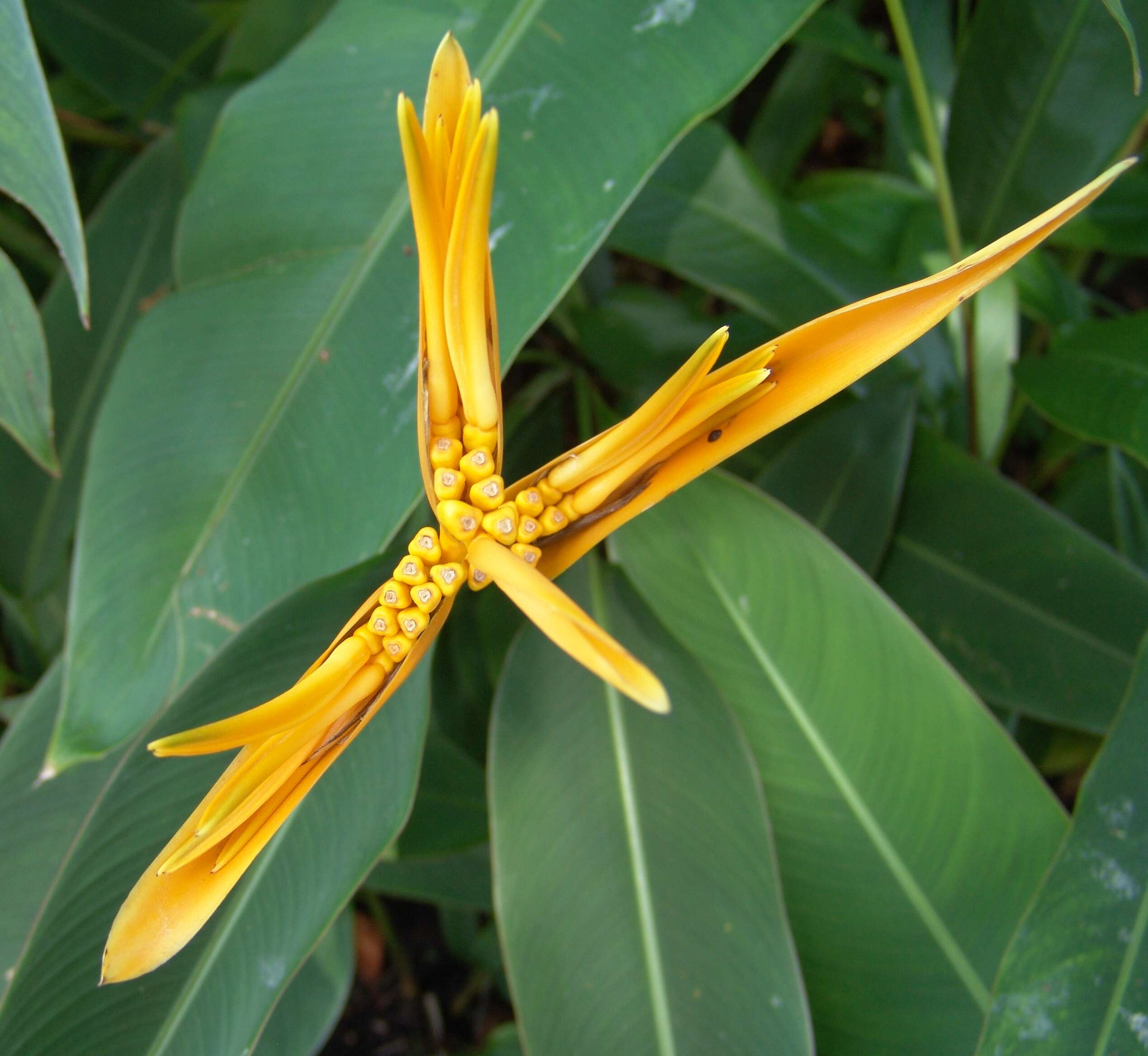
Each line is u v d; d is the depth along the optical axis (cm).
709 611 43
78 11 68
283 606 38
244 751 18
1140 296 92
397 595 20
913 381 55
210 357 37
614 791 40
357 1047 74
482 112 35
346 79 38
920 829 40
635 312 64
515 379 79
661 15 35
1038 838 39
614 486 20
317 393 36
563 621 17
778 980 37
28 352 31
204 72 72
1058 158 52
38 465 61
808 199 75
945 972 39
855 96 92
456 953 70
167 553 37
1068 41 48
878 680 42
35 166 28
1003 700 52
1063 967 32
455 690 66
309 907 35
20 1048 33
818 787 41
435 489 20
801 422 58
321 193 37
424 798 53
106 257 64
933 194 73
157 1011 35
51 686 48
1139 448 44
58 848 45
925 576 55
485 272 19
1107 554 52
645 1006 37
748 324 63
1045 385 50
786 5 34
